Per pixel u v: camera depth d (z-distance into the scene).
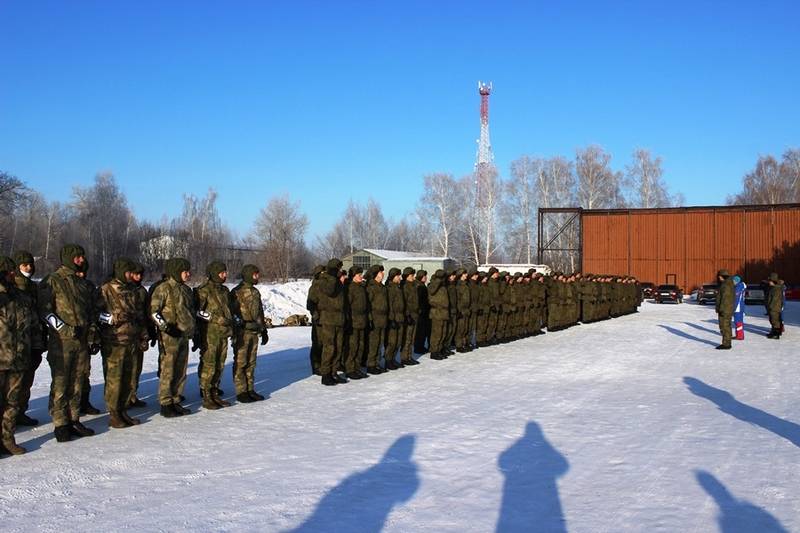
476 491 5.48
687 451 6.74
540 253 51.81
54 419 7.16
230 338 9.29
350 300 11.38
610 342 17.58
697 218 50.09
